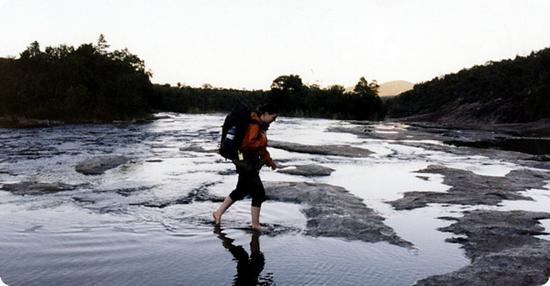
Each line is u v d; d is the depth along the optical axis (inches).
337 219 258.7
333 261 195.3
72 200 307.7
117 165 478.9
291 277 176.2
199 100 2994.6
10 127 1158.3
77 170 440.8
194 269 183.2
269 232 237.0
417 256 205.9
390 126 1546.5
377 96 2687.0
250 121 245.1
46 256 197.2
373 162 548.1
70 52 1679.4
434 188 376.2
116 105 1633.9
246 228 243.8
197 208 287.1
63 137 861.8
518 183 403.9
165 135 936.3
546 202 327.0
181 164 496.1
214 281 170.9
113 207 287.6
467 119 2493.8
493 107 2452.0
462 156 626.5
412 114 3472.0
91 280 171.0
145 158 547.8
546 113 2025.1
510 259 196.2
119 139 831.1
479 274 180.2
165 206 292.5
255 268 185.0
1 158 538.0
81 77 1599.4
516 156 628.4
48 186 352.2
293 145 687.1
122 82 1660.9
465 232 245.3
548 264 191.0
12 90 1423.5
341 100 2650.1
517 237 235.9
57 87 1518.2
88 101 1557.6
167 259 194.4
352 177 430.6
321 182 398.9
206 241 220.2
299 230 242.2
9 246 210.1
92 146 695.7
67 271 180.1
